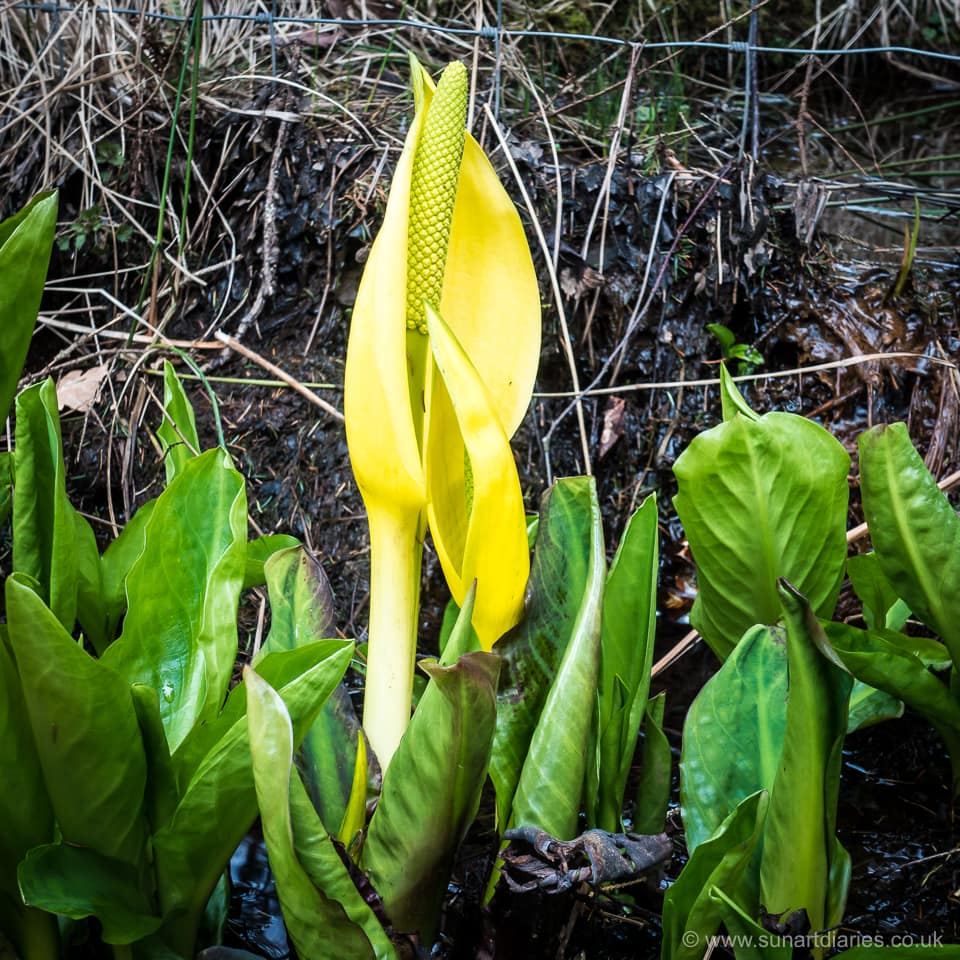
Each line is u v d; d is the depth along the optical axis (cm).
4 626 92
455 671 87
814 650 90
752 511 103
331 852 88
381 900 91
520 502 94
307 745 97
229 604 94
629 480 152
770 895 94
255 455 148
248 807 90
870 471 103
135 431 145
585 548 100
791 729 91
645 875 100
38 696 87
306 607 99
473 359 101
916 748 121
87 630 110
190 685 96
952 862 109
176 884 92
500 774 98
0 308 95
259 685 85
